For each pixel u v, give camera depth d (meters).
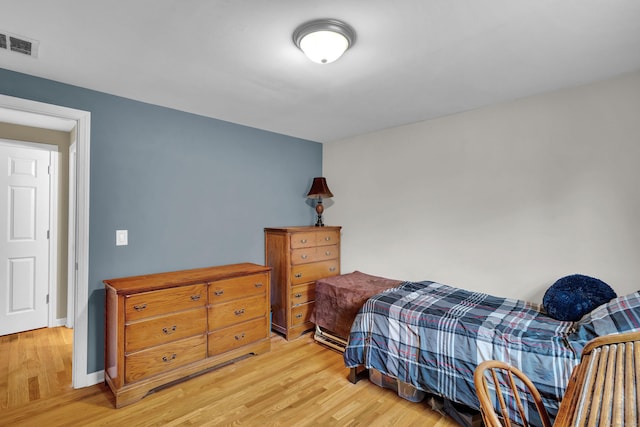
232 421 1.97
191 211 2.96
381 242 3.55
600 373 0.89
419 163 3.22
